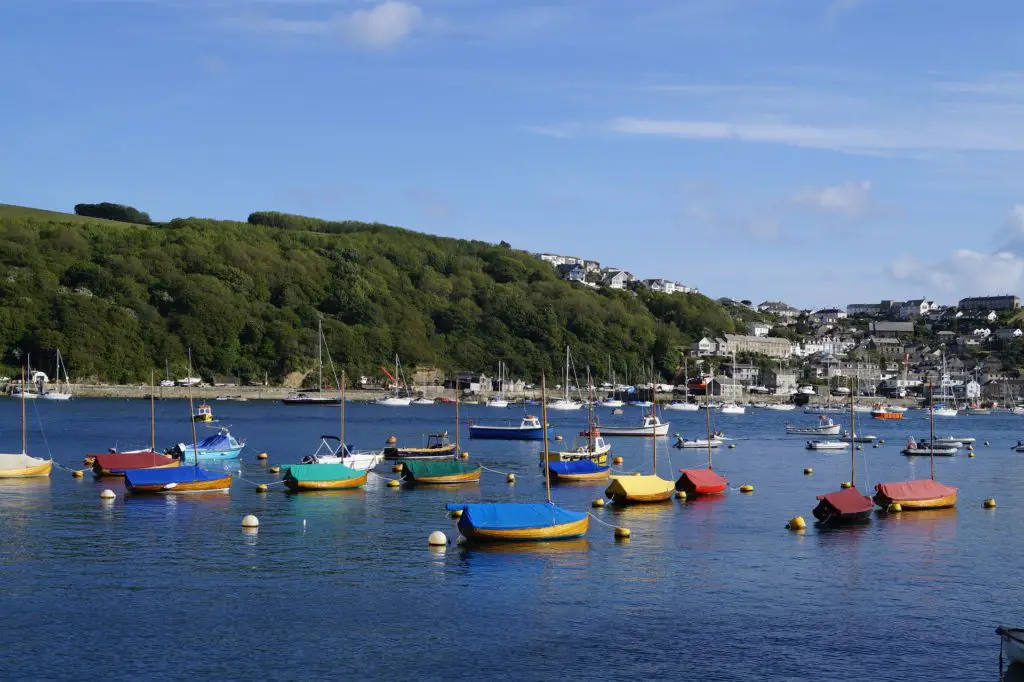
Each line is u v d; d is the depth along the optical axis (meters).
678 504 92.56
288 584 59.72
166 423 198.25
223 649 48.38
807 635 51.94
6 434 164.50
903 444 179.12
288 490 97.56
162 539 71.94
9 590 57.59
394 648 48.94
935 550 71.75
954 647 50.34
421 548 69.75
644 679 45.69
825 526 81.00
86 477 104.69
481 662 47.34
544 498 94.88
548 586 60.16
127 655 47.38
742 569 65.25
